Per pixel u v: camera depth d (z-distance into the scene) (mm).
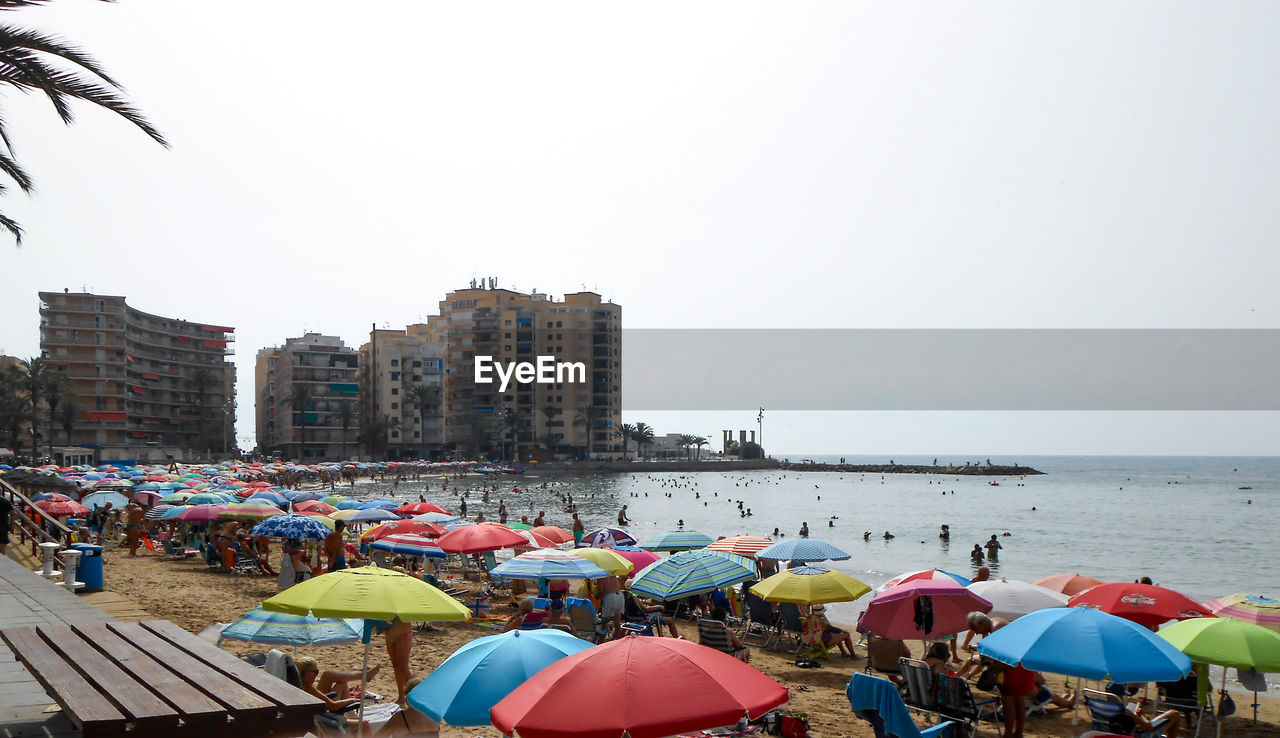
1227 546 50312
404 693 10406
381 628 16031
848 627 22203
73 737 5309
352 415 160250
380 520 27344
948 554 44344
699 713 5586
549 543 20703
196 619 15750
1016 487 133000
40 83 11398
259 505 24922
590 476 152750
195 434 158500
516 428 166250
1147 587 12953
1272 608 11805
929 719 11984
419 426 167250
